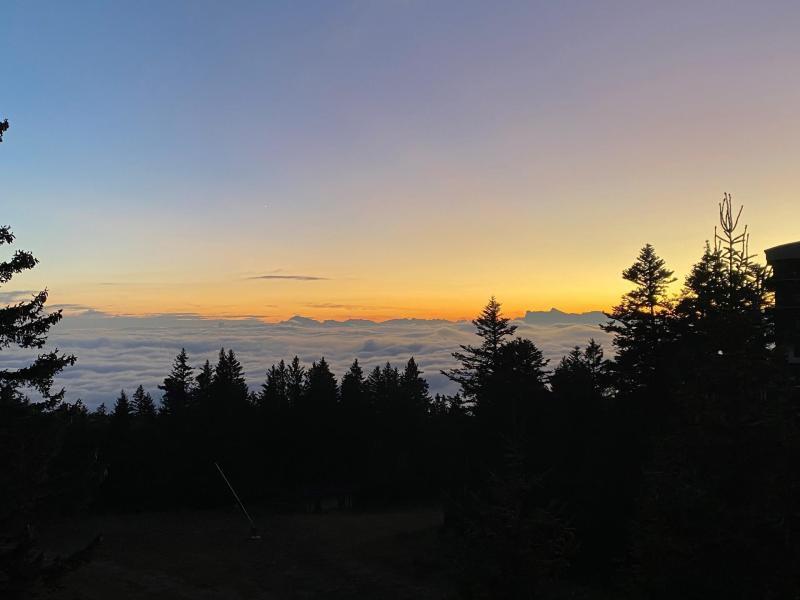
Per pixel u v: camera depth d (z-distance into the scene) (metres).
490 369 45.78
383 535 38.72
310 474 66.44
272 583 28.66
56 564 18.22
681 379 13.85
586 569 24.91
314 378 71.94
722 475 11.23
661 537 11.55
